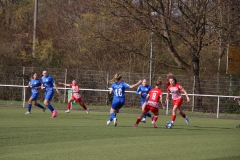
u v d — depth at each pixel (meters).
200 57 61.56
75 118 37.22
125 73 57.72
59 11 78.19
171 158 17.70
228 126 34.12
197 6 54.34
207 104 53.91
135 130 28.17
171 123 30.81
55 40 76.31
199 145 21.75
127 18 55.41
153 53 63.38
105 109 52.84
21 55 68.19
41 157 17.09
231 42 55.31
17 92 61.28
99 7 56.56
